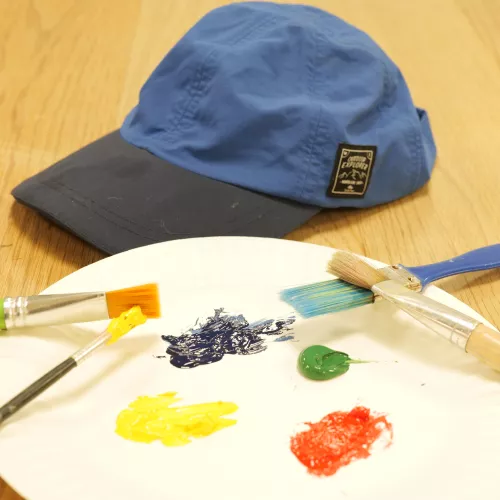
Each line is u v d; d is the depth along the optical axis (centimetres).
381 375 54
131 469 49
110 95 83
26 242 65
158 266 60
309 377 54
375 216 70
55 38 92
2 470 47
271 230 65
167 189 66
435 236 68
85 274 59
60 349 54
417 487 48
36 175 67
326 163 67
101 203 65
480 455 49
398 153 70
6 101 81
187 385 53
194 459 49
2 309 54
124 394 53
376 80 70
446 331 54
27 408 50
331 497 48
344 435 51
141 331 56
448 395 53
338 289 58
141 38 93
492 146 79
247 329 57
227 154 68
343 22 74
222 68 68
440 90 87
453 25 102
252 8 73
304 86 69
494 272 64
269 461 50
